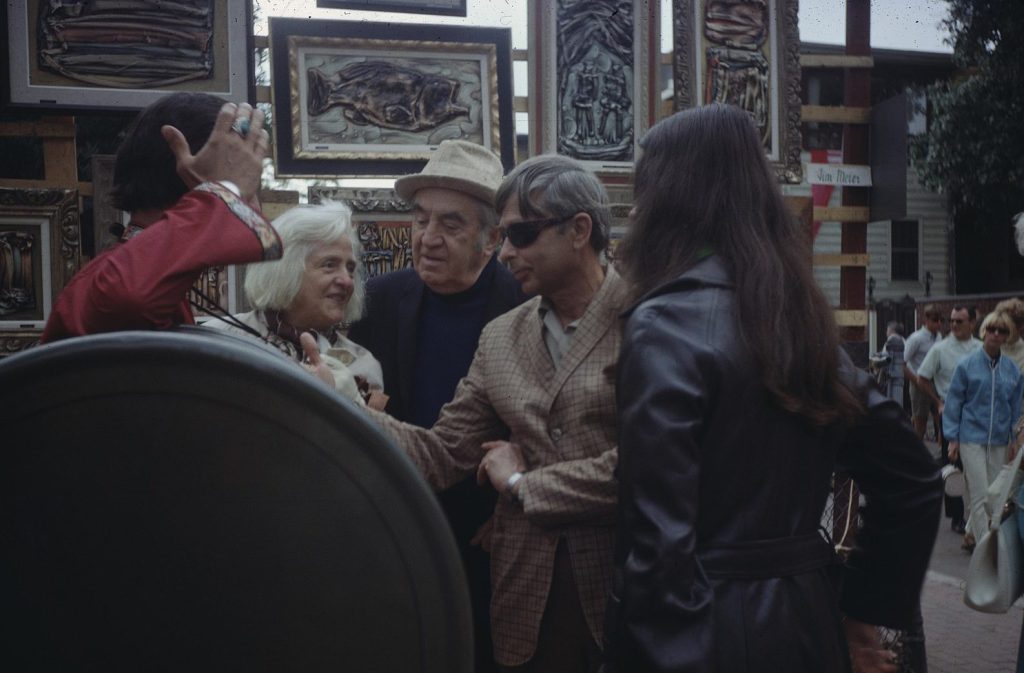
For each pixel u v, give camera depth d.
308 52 4.30
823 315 1.55
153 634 0.96
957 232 21.38
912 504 1.66
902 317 15.85
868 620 1.73
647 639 1.35
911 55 17.08
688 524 1.37
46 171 4.05
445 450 2.22
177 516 0.96
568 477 1.96
